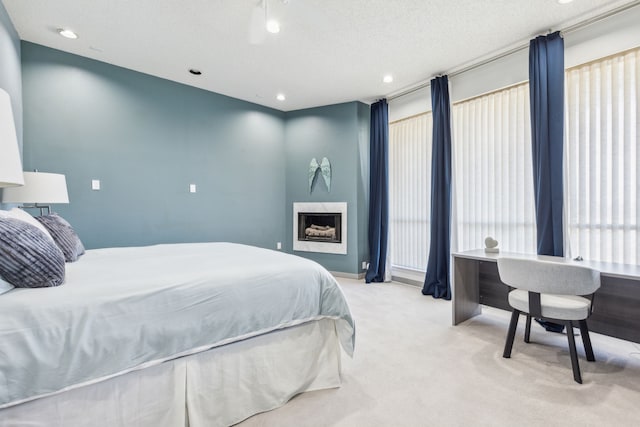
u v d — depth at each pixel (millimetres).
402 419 1510
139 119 3650
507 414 1546
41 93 3025
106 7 2447
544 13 2500
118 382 1200
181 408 1331
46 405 1063
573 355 1870
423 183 4105
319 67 3506
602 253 2529
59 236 1889
